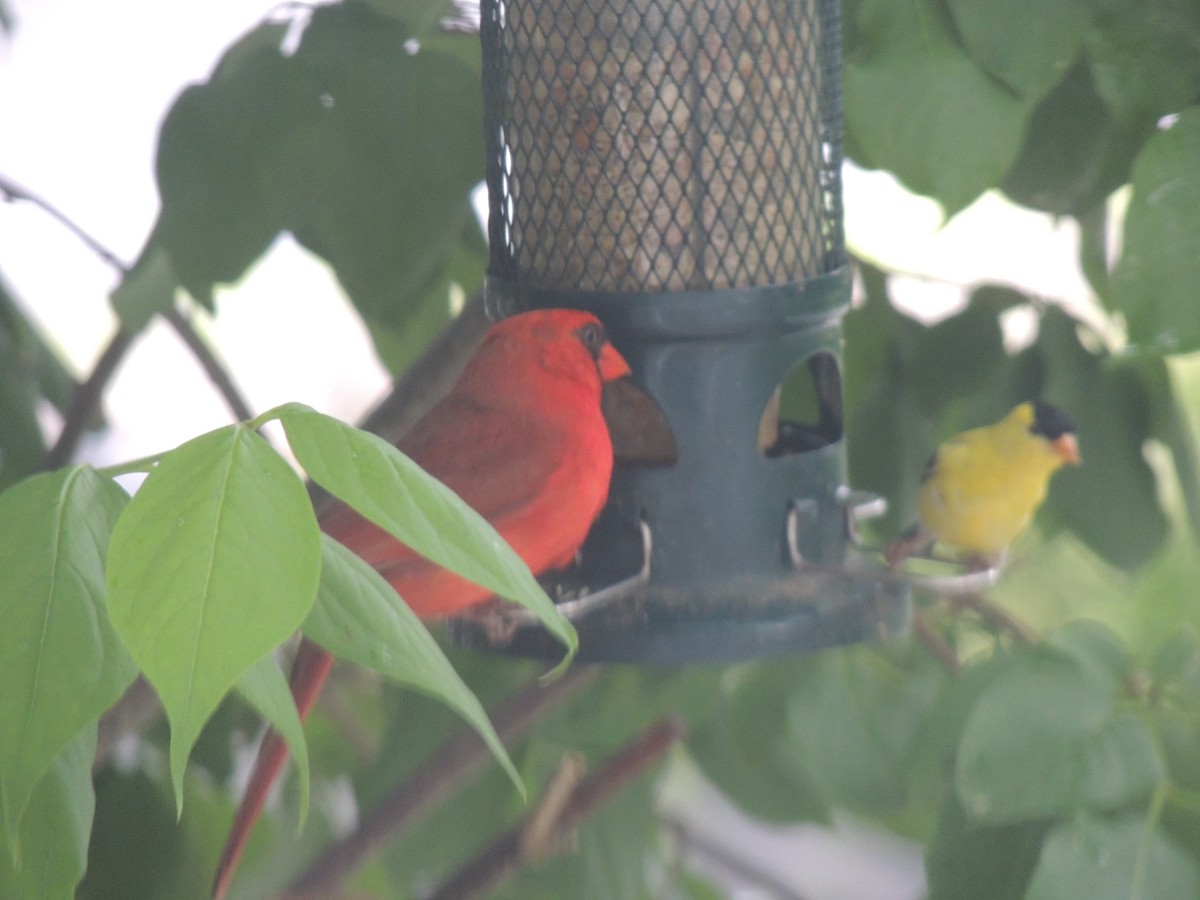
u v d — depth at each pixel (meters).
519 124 6.91
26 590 3.04
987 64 5.70
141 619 2.75
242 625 2.74
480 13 6.96
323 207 6.53
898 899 11.77
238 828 5.21
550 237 6.86
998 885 5.90
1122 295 5.47
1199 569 9.97
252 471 2.92
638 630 6.45
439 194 6.57
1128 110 5.72
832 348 7.05
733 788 7.56
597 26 6.67
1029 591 10.08
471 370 6.43
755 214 6.76
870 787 6.86
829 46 7.02
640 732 7.31
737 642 6.44
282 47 6.93
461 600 6.04
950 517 7.25
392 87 6.54
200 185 6.45
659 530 6.68
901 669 7.09
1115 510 7.22
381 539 5.77
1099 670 5.59
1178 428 7.27
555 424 6.21
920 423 7.54
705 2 6.65
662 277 6.72
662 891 8.40
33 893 3.27
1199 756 5.46
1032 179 6.91
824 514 6.96
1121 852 5.31
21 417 7.80
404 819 6.98
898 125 5.80
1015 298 7.44
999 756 5.44
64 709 2.91
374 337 8.09
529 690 7.21
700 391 6.60
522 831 6.87
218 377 7.75
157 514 2.86
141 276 6.90
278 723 2.91
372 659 3.06
